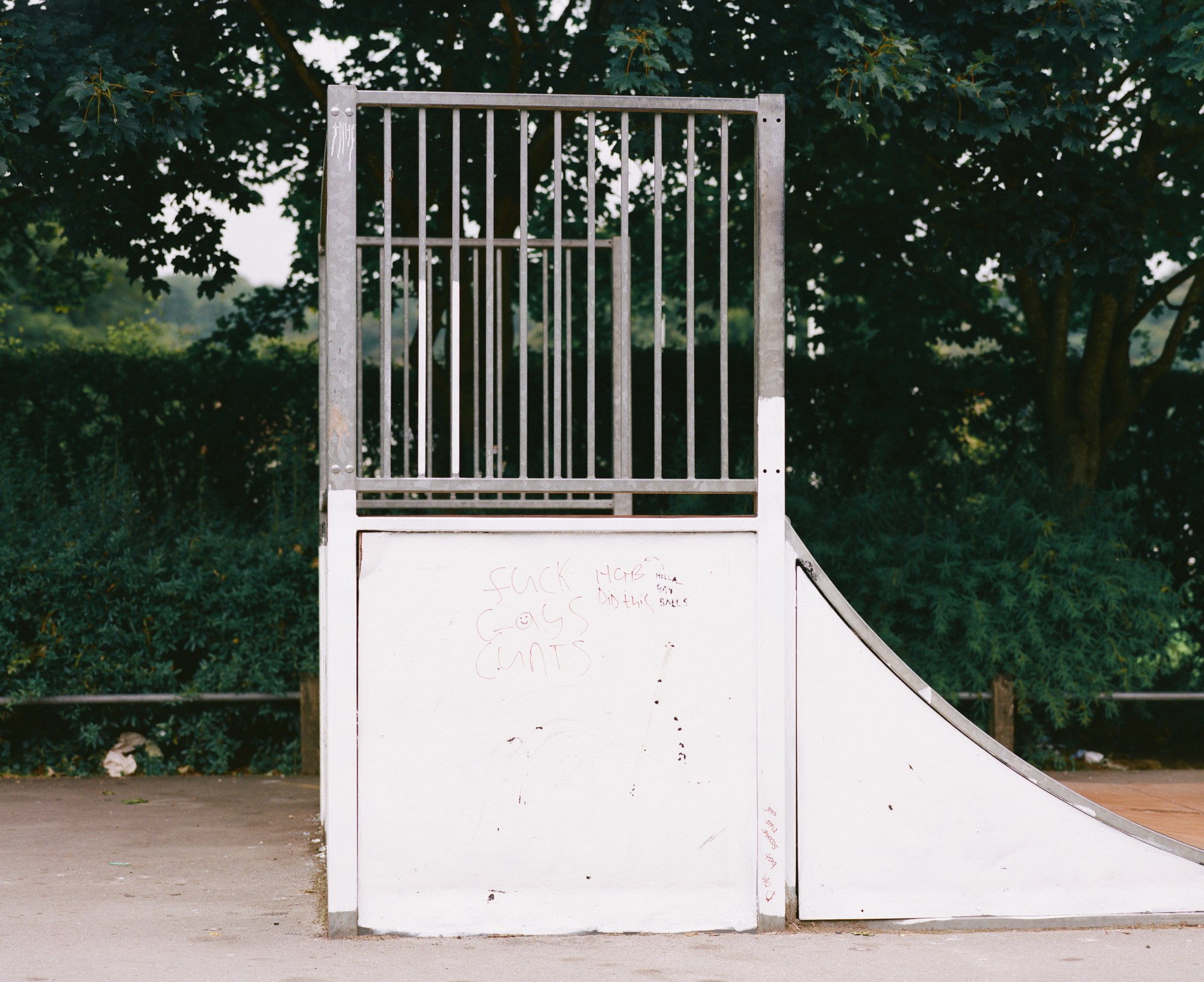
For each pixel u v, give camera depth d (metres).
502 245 5.67
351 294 4.38
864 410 10.03
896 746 4.51
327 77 8.77
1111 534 8.29
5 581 7.66
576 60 8.02
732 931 4.42
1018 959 4.13
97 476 8.77
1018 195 7.43
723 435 4.52
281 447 9.34
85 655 7.78
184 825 6.34
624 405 5.33
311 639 8.02
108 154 7.05
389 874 4.33
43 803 6.89
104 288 12.91
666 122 7.85
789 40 7.01
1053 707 7.79
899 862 4.50
